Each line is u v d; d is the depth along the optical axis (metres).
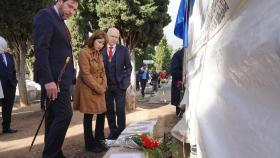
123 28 15.60
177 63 8.74
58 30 4.33
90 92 5.36
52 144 4.37
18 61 16.69
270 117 1.54
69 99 4.44
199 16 4.05
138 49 17.58
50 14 4.31
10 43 16.33
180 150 4.59
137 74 30.48
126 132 5.04
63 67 4.36
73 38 23.58
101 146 5.56
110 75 6.22
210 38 3.01
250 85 1.77
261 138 1.62
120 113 6.25
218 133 2.34
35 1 14.94
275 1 1.50
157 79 29.98
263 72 1.58
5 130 7.79
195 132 3.40
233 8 2.10
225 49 2.25
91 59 5.39
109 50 6.26
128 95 12.62
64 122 4.37
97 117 5.61
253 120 1.72
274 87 1.50
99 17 15.63
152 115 10.39
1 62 7.53
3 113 7.77
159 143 4.44
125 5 15.12
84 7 15.82
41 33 4.18
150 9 15.48
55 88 4.20
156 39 16.92
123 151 4.18
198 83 3.58
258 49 1.60
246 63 1.80
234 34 2.06
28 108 14.68
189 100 4.54
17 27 14.88
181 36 6.23
